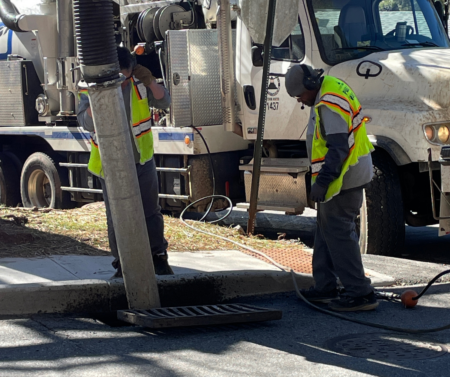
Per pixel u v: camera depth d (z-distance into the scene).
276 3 7.11
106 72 4.43
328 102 4.73
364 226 6.80
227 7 7.95
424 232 8.99
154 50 9.15
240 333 4.40
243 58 8.08
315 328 4.55
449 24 8.67
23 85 10.62
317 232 5.21
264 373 3.59
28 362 3.69
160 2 9.28
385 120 6.73
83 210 8.57
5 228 6.52
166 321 4.28
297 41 7.57
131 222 4.61
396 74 6.88
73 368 3.61
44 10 10.43
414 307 5.09
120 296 4.91
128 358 3.81
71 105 10.06
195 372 3.59
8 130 10.83
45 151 10.80
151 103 5.40
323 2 7.49
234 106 8.16
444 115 6.50
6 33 11.14
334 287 5.21
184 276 5.18
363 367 3.72
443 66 6.70
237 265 5.88
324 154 4.87
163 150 8.73
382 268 6.20
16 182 11.23
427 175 7.09
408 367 3.73
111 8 4.47
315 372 3.62
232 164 8.91
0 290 4.57
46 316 4.66
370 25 7.55
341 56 7.38
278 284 5.52
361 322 4.67
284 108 7.71
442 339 4.29
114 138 4.53
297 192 7.68
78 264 5.57
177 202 8.85
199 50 8.54
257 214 9.96
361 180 4.86
